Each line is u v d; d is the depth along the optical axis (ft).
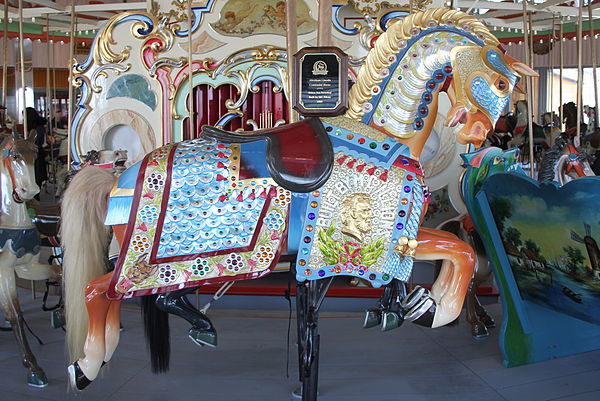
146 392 10.53
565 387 10.78
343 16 17.67
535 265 11.50
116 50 17.69
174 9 17.69
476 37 8.19
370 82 8.51
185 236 7.85
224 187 7.91
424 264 17.89
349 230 7.80
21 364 12.08
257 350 12.96
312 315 8.55
